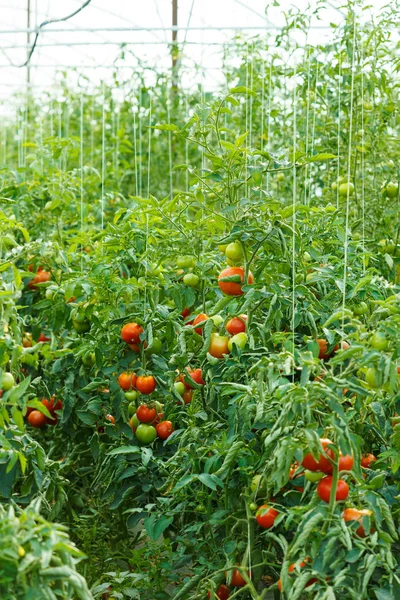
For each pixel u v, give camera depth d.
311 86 5.33
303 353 2.50
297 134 5.61
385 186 4.70
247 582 2.79
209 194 3.80
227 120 6.69
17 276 2.78
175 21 7.76
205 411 3.49
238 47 6.72
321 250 3.73
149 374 3.60
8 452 2.71
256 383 2.72
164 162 8.28
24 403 2.61
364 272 3.26
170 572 3.37
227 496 3.10
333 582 2.32
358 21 4.63
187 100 7.93
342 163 5.15
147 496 3.57
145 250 3.69
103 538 3.92
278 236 3.11
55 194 4.89
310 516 2.39
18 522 2.04
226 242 3.07
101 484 3.97
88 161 8.37
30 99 9.52
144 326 3.57
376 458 3.05
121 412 3.66
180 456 3.28
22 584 1.97
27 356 2.82
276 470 2.48
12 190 5.09
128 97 8.05
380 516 2.38
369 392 2.54
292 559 2.45
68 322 4.02
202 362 3.38
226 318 3.31
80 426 4.23
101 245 4.12
